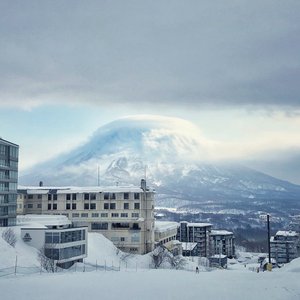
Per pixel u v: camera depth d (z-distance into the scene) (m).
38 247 112.12
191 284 57.84
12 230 114.06
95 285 55.94
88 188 170.62
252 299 45.44
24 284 56.50
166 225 191.38
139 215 160.75
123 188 165.50
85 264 118.00
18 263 92.25
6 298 45.75
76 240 119.31
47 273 82.44
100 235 148.75
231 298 46.09
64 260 112.75
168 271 89.56
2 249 96.38
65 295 47.72
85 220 165.00
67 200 168.00
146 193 164.12
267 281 61.66
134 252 158.38
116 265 127.44
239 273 80.69
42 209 169.38
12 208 131.75
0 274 78.00
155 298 46.09
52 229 113.12
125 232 160.25
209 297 46.72
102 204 164.50
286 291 50.72
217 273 81.00
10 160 132.25
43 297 46.41
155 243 168.38
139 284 57.41
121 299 45.41
